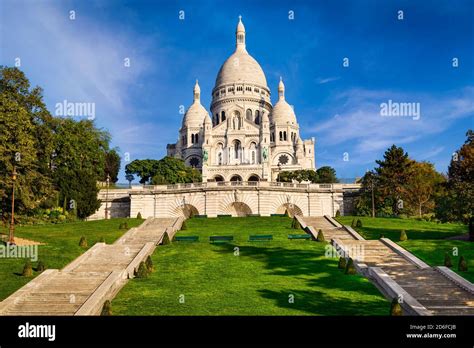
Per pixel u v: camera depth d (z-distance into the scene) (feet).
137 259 140.97
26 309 103.55
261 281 122.93
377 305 104.68
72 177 244.63
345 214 265.34
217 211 250.98
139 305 105.60
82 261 140.56
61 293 112.68
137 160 373.81
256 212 251.60
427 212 258.57
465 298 107.86
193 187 255.70
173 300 108.99
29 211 190.80
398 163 255.29
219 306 104.22
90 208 248.32
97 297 107.45
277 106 570.87
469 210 173.58
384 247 154.20
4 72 225.35
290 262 140.26
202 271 133.18
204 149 516.32
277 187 255.91
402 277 122.83
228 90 582.35
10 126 168.55
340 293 112.98
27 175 174.19
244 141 529.86
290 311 100.94
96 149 284.61
